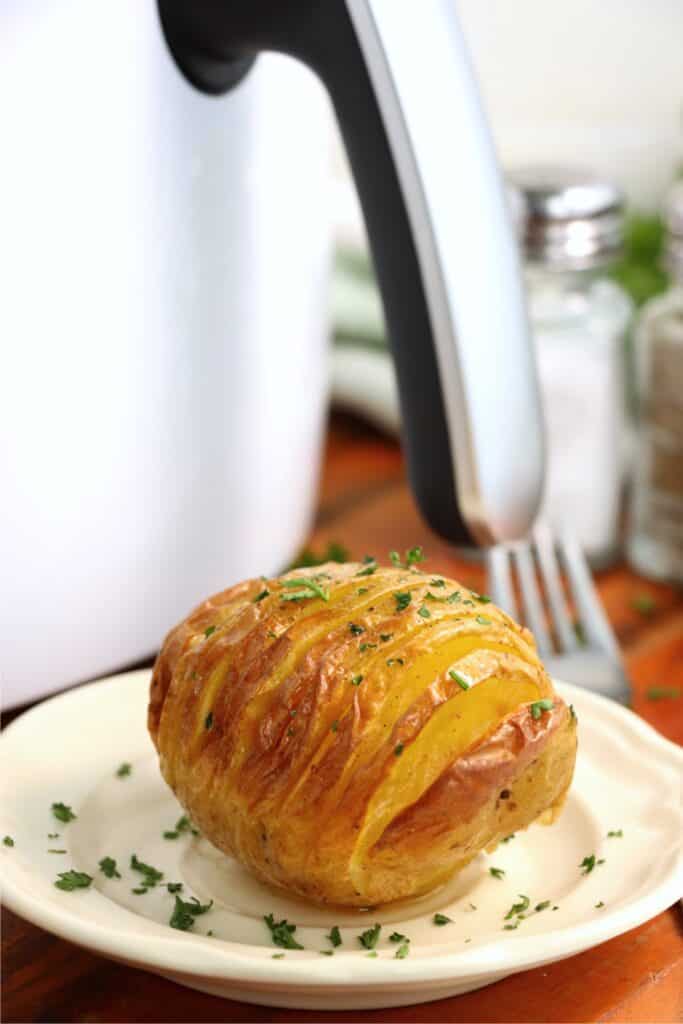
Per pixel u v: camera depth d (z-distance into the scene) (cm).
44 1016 46
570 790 51
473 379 55
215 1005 46
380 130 54
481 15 90
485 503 56
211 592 59
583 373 68
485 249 55
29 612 54
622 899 46
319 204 60
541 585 68
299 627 47
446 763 45
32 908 44
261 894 48
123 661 57
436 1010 46
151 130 53
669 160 90
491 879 48
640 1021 46
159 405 55
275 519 61
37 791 50
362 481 74
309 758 45
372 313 76
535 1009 46
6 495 53
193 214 54
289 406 60
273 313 58
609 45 90
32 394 52
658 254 83
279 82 56
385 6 53
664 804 50
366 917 47
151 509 56
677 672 62
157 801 51
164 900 48
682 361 67
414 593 47
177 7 52
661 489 68
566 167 71
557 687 54
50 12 50
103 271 53
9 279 51
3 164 50
